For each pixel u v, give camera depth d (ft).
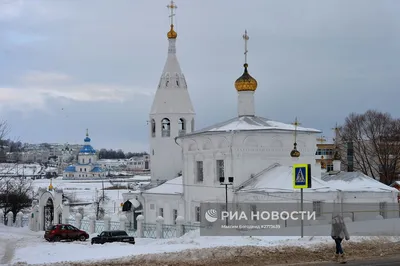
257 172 169.99
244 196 159.02
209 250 89.66
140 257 87.10
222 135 172.04
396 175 316.40
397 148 309.22
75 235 169.58
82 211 296.71
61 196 226.99
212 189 176.04
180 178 215.51
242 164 168.25
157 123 232.94
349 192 161.58
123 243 145.38
